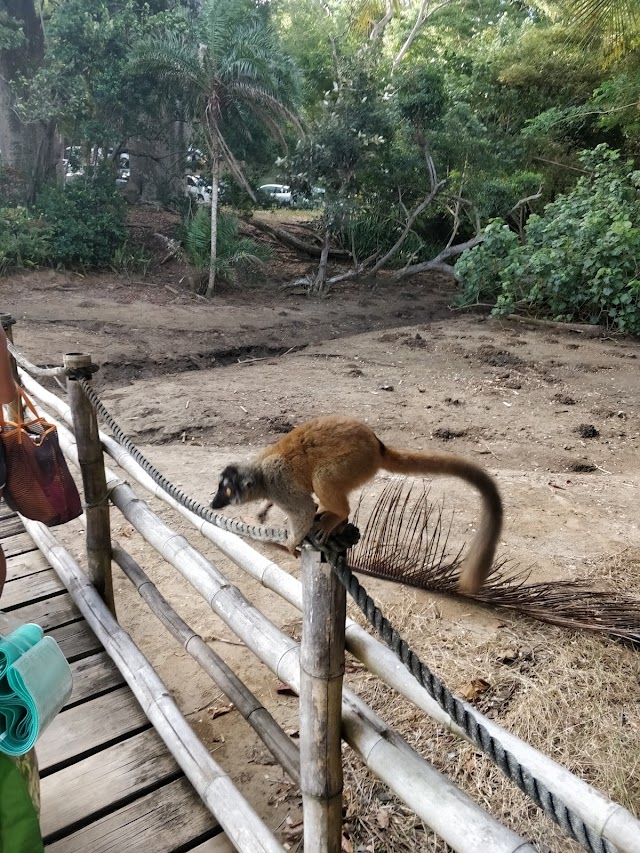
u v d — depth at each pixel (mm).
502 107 21906
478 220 20688
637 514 6188
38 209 20031
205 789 2715
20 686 2029
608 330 15352
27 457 3348
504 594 4367
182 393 10242
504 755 1622
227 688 3115
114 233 19812
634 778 3057
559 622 4156
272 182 27016
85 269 19344
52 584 4316
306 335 15414
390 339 14742
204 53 17219
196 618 4543
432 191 20500
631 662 3861
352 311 18234
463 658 3896
